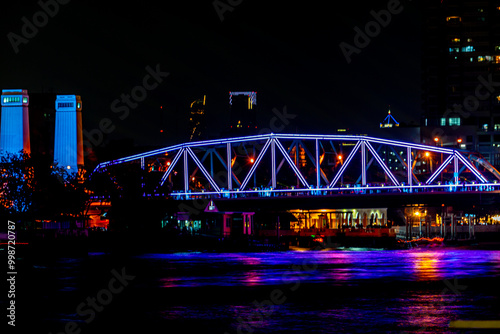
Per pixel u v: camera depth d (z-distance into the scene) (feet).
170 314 277.64
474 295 318.24
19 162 596.29
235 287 344.69
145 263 472.44
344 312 279.08
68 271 414.21
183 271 418.10
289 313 277.85
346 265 459.32
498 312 277.64
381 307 289.33
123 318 270.46
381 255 573.33
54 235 522.47
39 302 302.45
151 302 302.45
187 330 251.39
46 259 506.89
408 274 400.06
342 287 344.08
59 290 334.65
